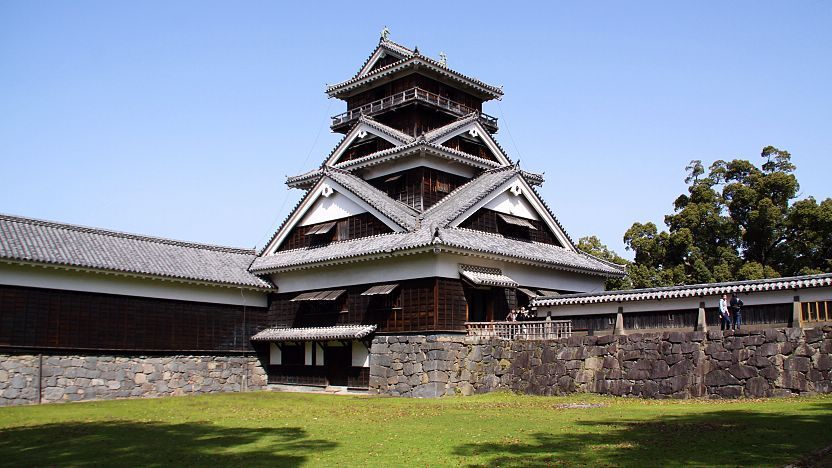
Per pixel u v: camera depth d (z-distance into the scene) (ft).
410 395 92.07
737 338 72.69
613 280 160.04
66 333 92.32
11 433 59.52
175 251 114.11
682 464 39.24
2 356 86.38
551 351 87.66
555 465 40.22
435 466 40.70
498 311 103.30
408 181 118.83
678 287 89.40
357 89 138.00
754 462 38.83
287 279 116.06
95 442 53.47
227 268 115.96
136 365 99.71
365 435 54.49
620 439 48.73
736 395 71.31
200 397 98.37
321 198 116.98
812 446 42.78
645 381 78.07
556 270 115.55
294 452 46.93
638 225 164.14
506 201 114.01
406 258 97.60
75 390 92.68
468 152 128.98
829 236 141.18
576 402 77.05
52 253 92.53
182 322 106.22
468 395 90.53
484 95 142.20
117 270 96.43
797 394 67.97
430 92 130.62
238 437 55.01
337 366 105.40
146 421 67.82
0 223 94.94
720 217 155.94
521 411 69.92
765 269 142.51
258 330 116.78
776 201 152.76
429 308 93.30
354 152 133.08
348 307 104.99
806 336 68.85
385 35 137.90
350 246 106.32
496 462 41.50
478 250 94.79
